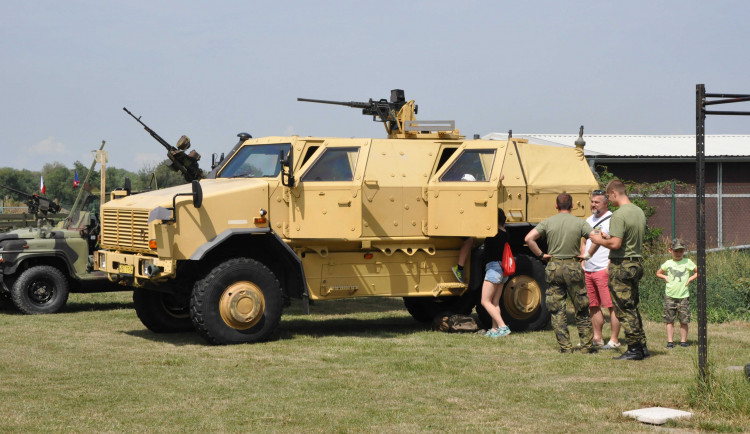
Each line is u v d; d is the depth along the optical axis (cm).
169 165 1398
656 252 1744
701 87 658
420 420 630
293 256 1004
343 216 1007
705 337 670
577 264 933
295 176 1014
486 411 657
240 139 1128
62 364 866
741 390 653
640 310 1281
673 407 660
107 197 1441
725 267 1518
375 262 1066
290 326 1177
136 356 913
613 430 598
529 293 1109
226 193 986
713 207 2222
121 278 1044
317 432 598
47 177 5741
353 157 1044
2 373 819
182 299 1091
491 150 1071
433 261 1091
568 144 2214
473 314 1302
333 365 853
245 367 845
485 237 1073
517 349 957
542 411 657
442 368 834
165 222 954
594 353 930
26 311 1316
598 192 984
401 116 1188
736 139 2539
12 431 603
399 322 1234
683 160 2136
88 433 598
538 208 1130
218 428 612
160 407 675
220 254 1026
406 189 1054
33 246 1341
